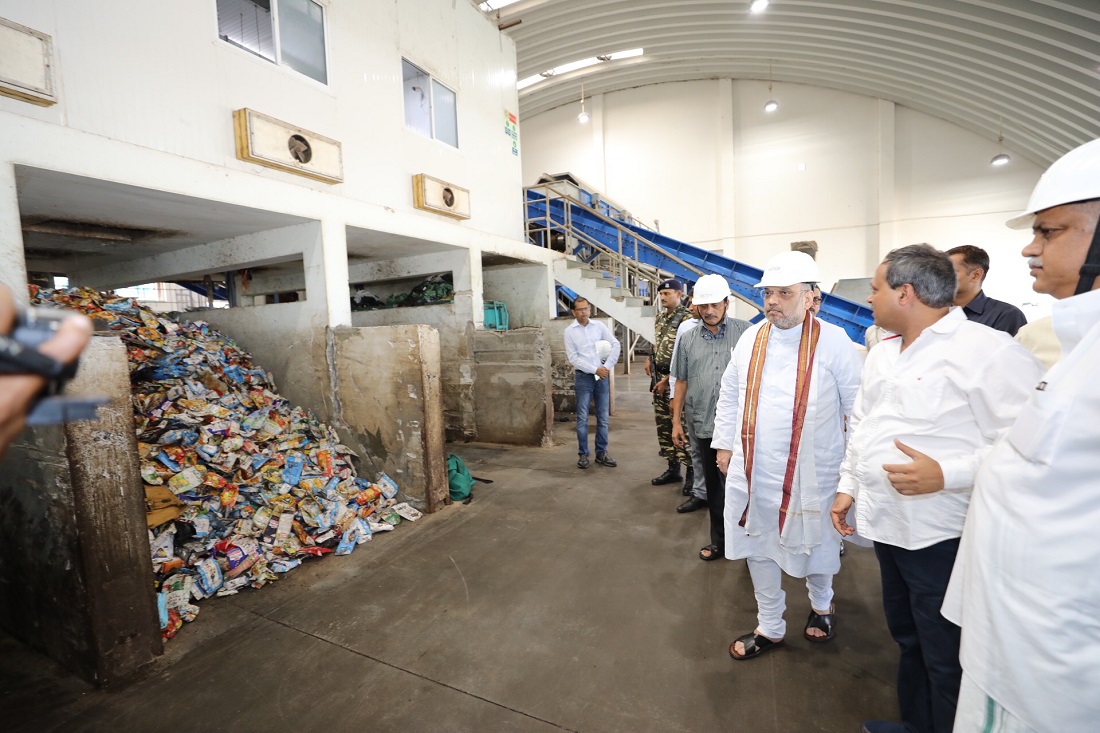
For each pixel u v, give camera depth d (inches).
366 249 223.8
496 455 209.2
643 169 550.9
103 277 228.5
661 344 156.8
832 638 86.5
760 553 79.4
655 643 86.7
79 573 77.0
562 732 68.6
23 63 95.9
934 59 399.5
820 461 75.8
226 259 184.1
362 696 76.4
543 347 214.7
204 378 150.3
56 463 76.2
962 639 39.8
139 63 116.6
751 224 522.3
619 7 376.8
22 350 12.2
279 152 143.7
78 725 72.1
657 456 198.8
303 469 140.9
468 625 93.7
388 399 148.3
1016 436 35.9
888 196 480.1
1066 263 35.1
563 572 111.8
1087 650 31.4
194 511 115.0
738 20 401.1
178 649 88.4
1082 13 299.7
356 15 175.6
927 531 53.4
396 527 138.0
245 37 142.9
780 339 78.3
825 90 492.7
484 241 238.1
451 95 228.4
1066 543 31.9
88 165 106.3
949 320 53.7
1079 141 403.9
